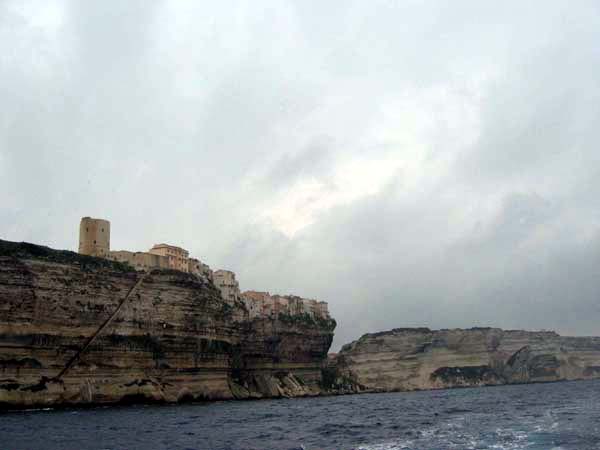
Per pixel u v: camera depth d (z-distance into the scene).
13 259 118.06
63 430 77.81
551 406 108.88
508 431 65.31
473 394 194.88
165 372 144.50
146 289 142.38
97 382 127.88
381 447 56.47
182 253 168.62
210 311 159.75
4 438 69.31
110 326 132.38
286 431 76.25
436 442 58.59
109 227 147.38
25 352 117.00
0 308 114.31
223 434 73.31
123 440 67.50
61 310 123.81
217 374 163.12
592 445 52.12
